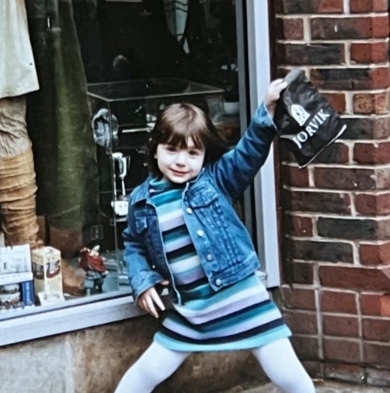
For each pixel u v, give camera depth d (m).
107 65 4.05
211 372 4.07
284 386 3.63
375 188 3.93
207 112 4.09
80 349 3.85
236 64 4.01
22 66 3.91
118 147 4.06
